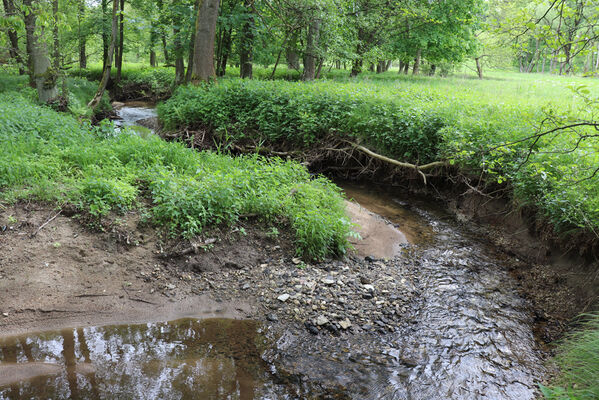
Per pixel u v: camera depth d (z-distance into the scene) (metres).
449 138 9.37
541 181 6.82
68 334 4.46
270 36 22.95
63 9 16.91
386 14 24.83
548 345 4.82
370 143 11.87
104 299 5.01
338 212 7.38
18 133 8.70
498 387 4.06
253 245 6.38
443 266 6.70
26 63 16.88
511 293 5.94
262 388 3.79
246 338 4.58
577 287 5.71
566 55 4.68
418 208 9.55
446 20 27.02
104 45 30.98
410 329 4.94
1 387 3.57
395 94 13.99
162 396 3.58
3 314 4.55
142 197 6.70
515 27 5.02
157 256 5.76
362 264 6.54
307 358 4.29
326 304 5.28
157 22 23.83
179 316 4.94
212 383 3.80
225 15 23.17
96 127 10.41
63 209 6.04
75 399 3.47
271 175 8.03
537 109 10.06
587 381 3.86
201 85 17.31
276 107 13.74
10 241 5.36
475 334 4.90
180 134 14.80
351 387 3.90
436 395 3.88
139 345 4.35
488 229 8.13
